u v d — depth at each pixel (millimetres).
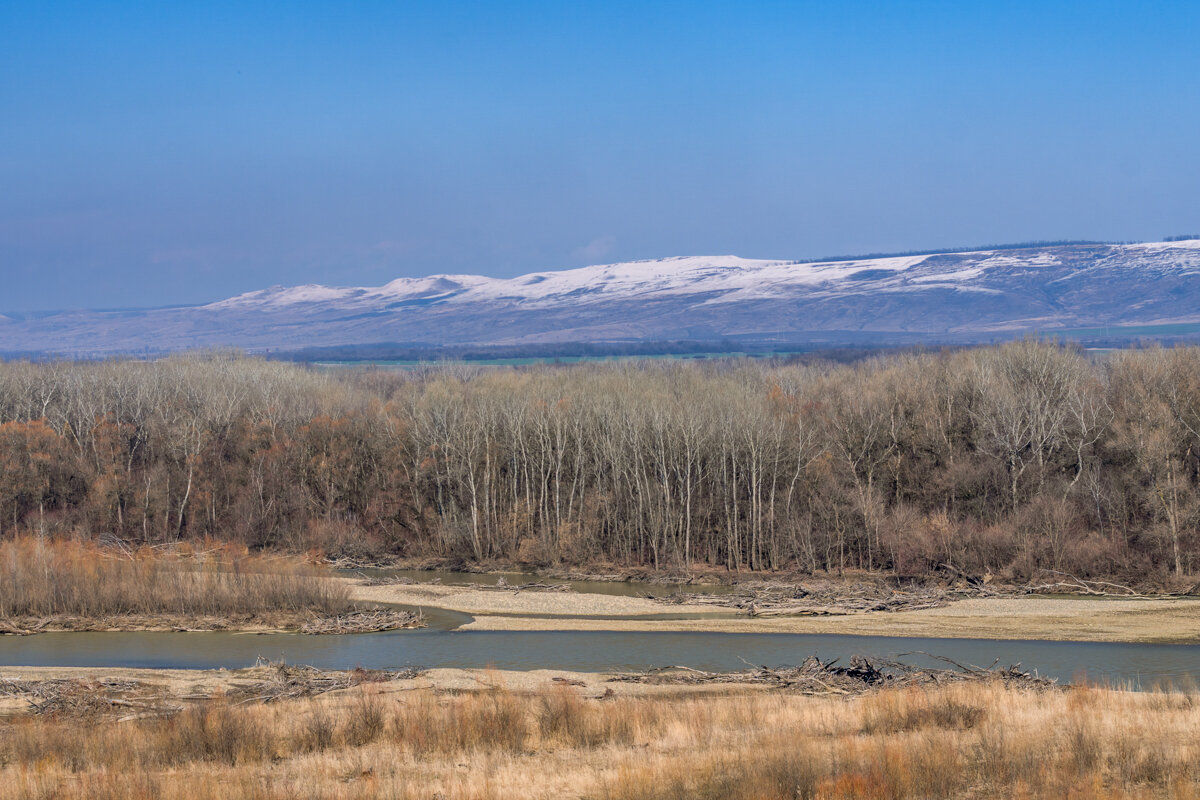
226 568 85688
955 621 74625
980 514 103500
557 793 30109
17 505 118375
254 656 64562
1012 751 32062
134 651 66500
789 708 42312
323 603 80438
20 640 70688
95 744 36750
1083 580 90750
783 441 114812
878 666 57375
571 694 43750
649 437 120000
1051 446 106812
